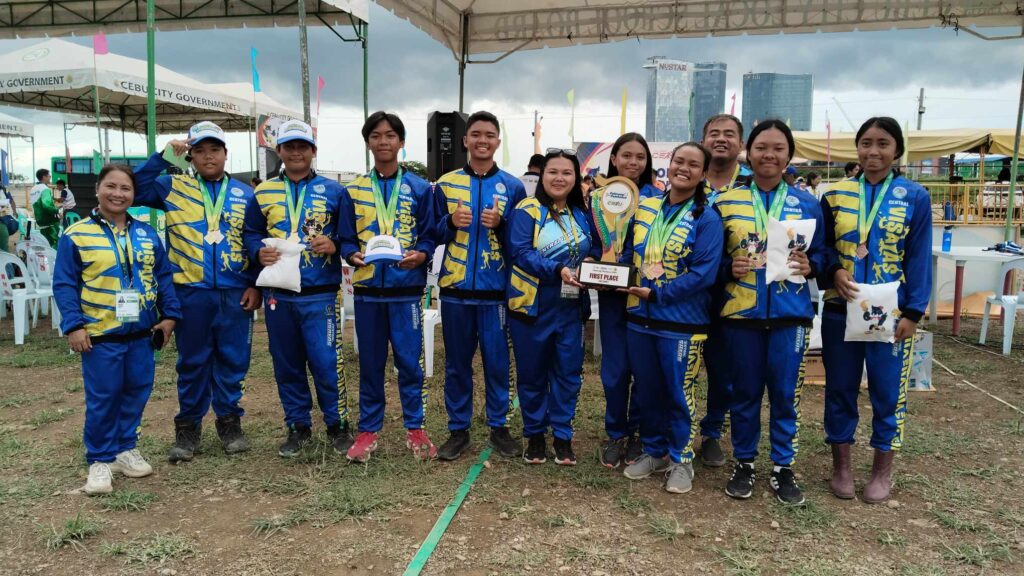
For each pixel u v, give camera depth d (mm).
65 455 4020
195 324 3836
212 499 3439
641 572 2762
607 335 3816
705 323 3434
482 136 3721
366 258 3564
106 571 2754
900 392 3389
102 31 10461
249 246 3836
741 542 3002
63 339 7305
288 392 4000
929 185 11180
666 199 3471
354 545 2959
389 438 4371
